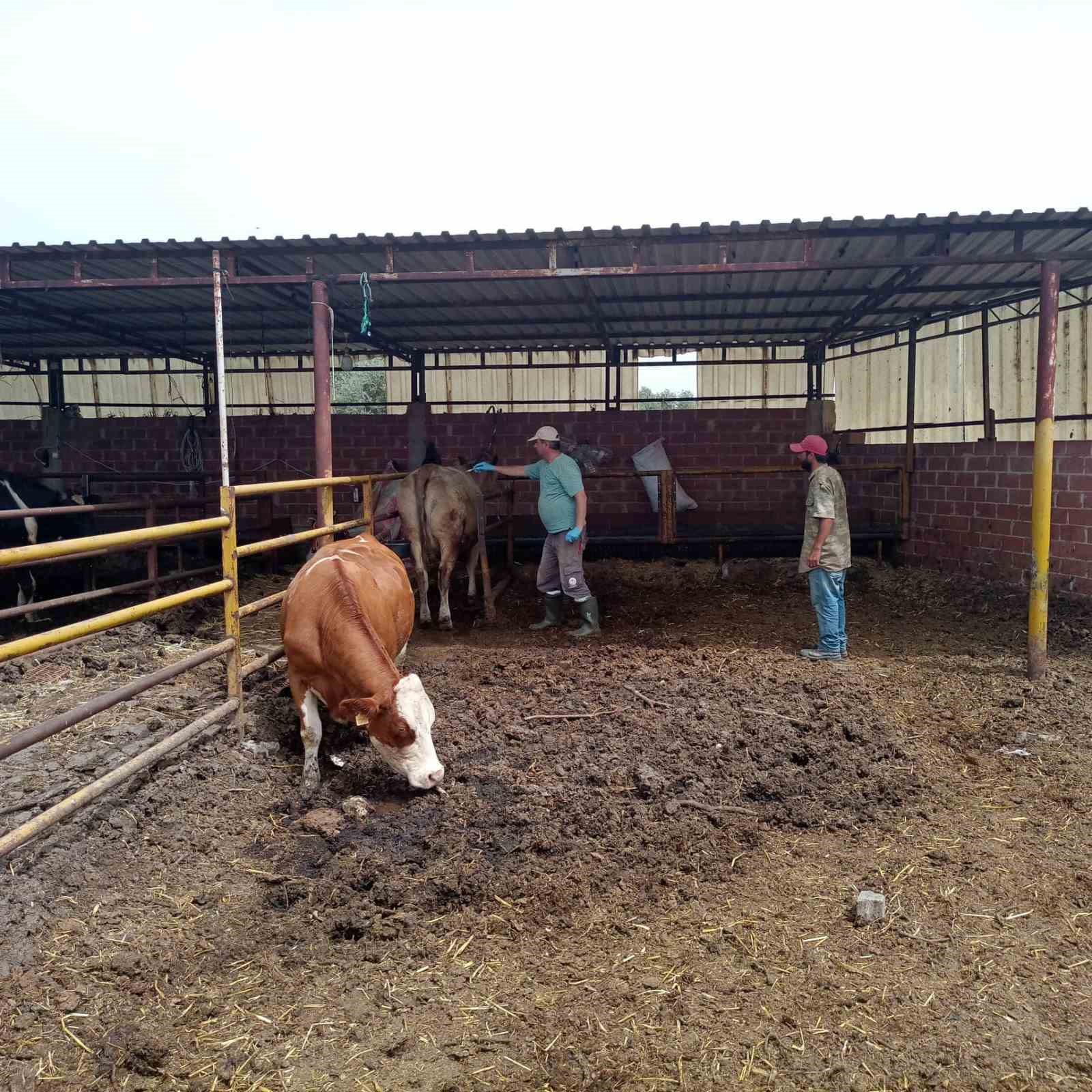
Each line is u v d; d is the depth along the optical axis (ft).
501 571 36.42
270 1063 8.97
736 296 32.17
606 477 38.09
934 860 13.00
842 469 37.29
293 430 44.47
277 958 10.69
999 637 25.26
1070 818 14.25
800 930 11.30
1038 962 10.59
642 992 10.07
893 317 37.91
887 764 16.11
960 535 33.88
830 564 22.24
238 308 33.30
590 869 12.65
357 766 15.78
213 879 12.34
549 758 16.25
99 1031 9.41
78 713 11.61
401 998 9.98
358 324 38.19
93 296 30.94
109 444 45.19
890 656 23.20
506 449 43.11
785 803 14.74
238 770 15.33
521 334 41.60
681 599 32.27
